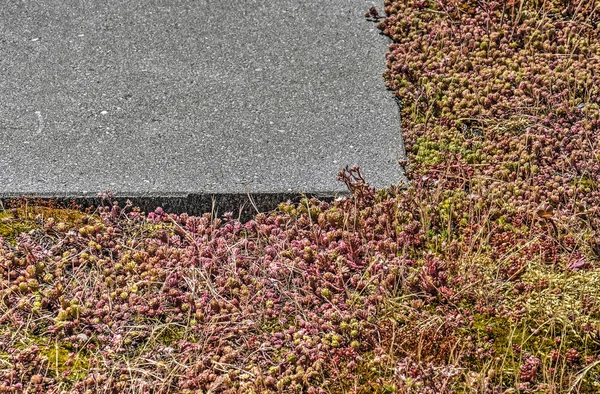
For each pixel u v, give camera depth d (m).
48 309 3.71
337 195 4.29
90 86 4.97
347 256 3.95
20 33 5.37
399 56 5.16
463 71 5.05
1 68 5.08
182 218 4.21
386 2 5.63
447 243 3.99
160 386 3.35
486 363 3.45
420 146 4.56
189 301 3.73
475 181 4.29
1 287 3.76
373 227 4.10
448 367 3.37
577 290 3.72
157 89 4.96
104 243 4.02
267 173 4.39
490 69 4.99
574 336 3.55
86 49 5.26
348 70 5.12
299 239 4.07
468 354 3.49
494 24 5.35
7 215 4.17
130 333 3.61
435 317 3.62
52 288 3.80
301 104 4.86
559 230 3.98
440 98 4.87
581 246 3.92
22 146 4.53
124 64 5.15
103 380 3.37
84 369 3.45
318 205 4.27
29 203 4.23
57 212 4.20
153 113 4.78
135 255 3.94
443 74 4.99
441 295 3.74
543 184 4.28
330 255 3.94
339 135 4.65
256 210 4.23
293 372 3.44
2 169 4.38
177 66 5.14
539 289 3.74
